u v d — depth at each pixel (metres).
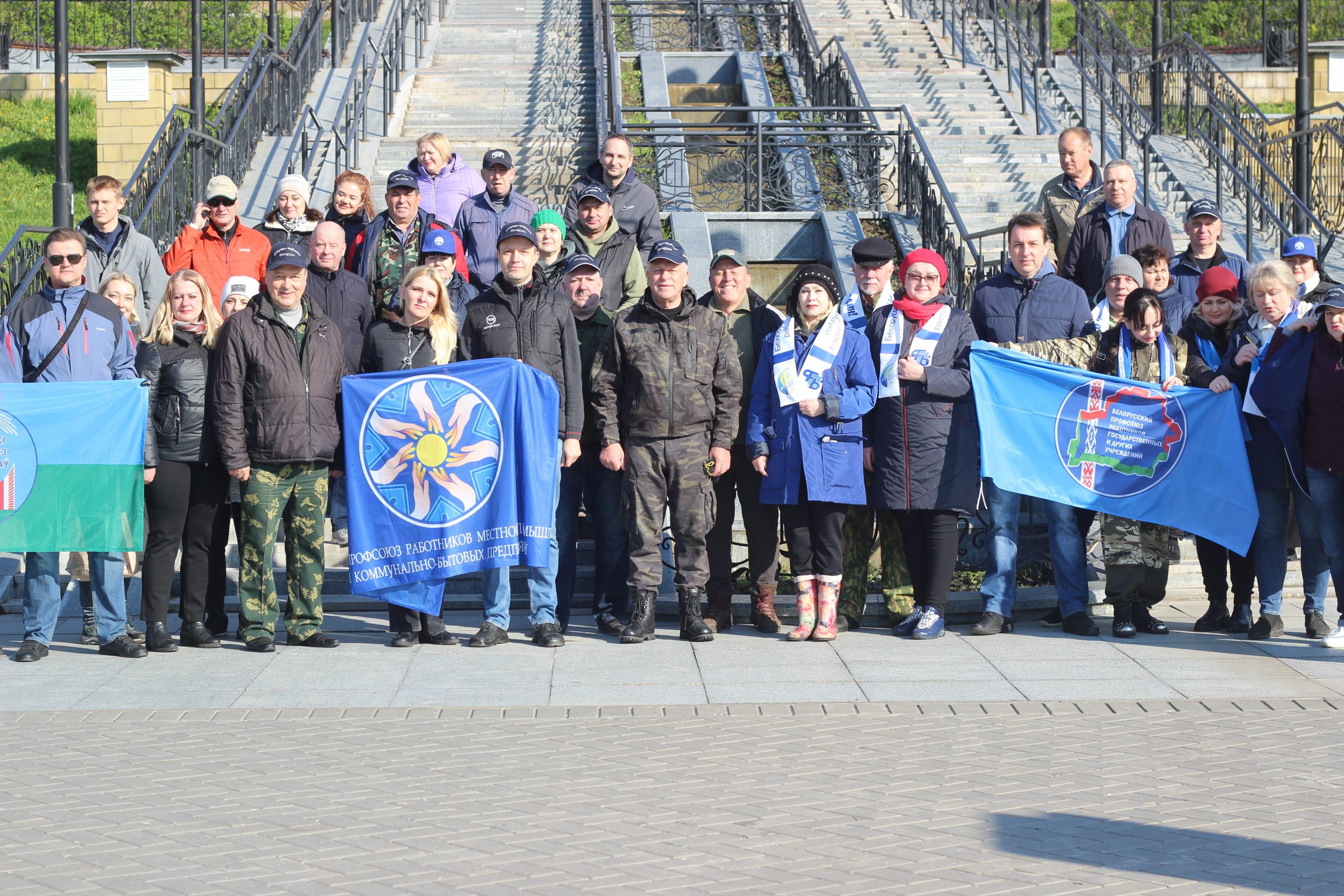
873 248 8.11
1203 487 7.85
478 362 7.68
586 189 8.89
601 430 7.81
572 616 8.80
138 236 9.56
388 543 7.66
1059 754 5.52
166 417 7.54
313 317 7.61
